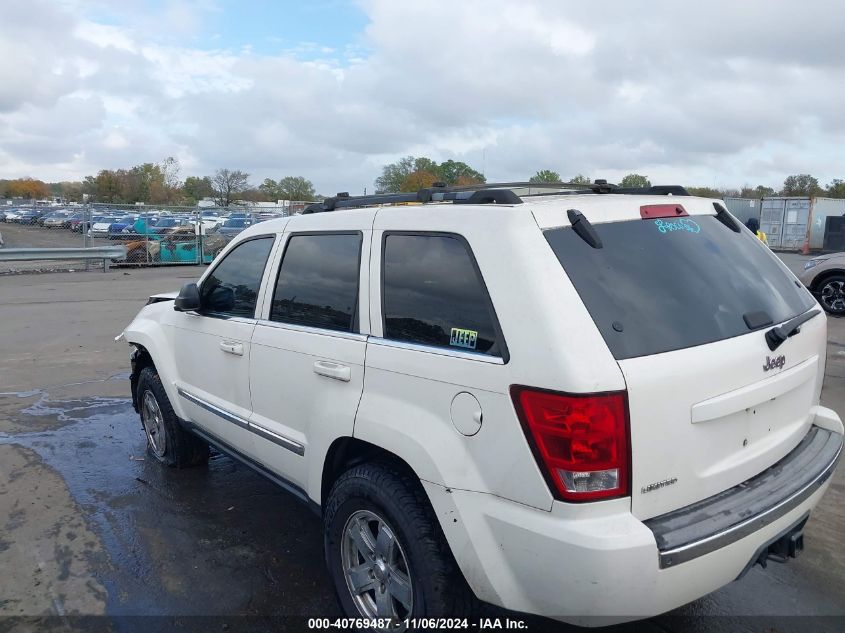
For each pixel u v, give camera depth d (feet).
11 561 12.66
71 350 31.17
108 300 47.37
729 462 8.71
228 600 11.44
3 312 41.83
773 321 9.55
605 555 7.23
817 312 10.87
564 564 7.41
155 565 12.55
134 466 17.38
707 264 9.50
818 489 9.48
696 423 8.14
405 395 9.14
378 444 9.31
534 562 7.66
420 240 9.61
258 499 15.44
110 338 33.88
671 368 7.89
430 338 9.08
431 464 8.55
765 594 11.59
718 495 8.59
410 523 8.90
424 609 8.82
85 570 12.36
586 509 7.46
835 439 10.55
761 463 9.22
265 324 12.32
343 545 10.25
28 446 18.80
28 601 11.36
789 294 10.56
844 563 12.53
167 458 17.22
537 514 7.68
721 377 8.36
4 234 122.52
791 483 9.14
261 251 13.15
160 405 16.66
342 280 10.82
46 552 13.00
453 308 8.84
